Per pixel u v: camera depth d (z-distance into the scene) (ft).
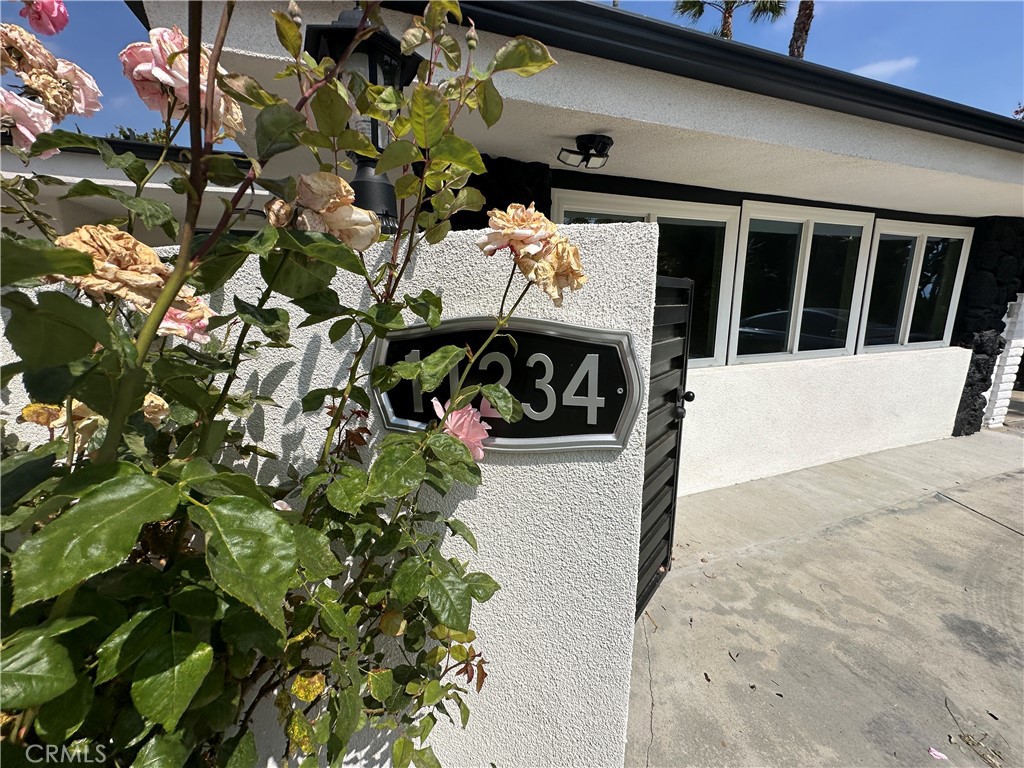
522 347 3.60
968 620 7.06
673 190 10.43
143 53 2.24
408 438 3.30
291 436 4.11
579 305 3.48
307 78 2.55
